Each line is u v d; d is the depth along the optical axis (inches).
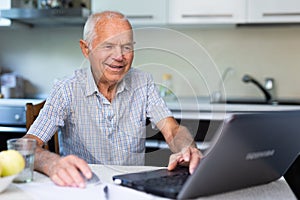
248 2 117.3
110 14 52.8
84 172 40.8
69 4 129.6
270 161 37.2
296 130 35.8
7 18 121.2
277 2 116.1
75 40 136.7
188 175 42.2
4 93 130.0
